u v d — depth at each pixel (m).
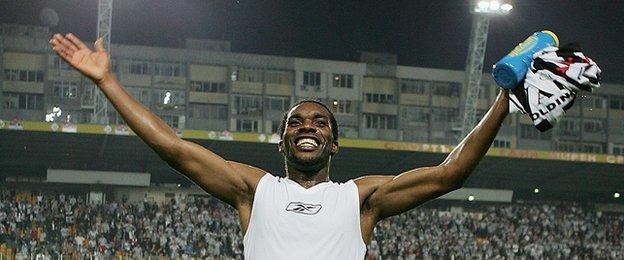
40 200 47.34
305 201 5.27
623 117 75.25
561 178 53.50
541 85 4.93
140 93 66.75
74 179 49.06
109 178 49.41
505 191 53.31
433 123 71.75
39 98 66.00
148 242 45.47
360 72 70.69
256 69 69.31
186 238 46.03
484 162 49.78
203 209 49.78
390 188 5.53
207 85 68.38
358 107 70.25
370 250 46.59
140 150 47.75
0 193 49.75
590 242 52.09
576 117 74.56
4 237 43.31
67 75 66.50
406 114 71.75
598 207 60.69
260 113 68.94
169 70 67.62
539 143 73.62
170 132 5.55
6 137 45.53
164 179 54.31
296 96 69.50
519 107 5.03
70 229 45.12
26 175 53.28
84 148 47.56
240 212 5.51
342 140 46.09
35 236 44.16
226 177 5.51
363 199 5.46
